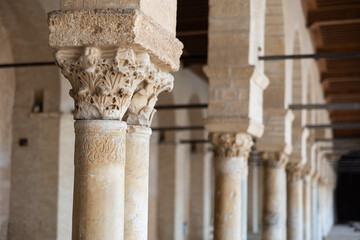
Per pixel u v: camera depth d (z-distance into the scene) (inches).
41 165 496.1
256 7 385.4
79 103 188.2
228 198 368.2
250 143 377.4
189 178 978.7
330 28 843.4
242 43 365.7
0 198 489.7
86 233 180.2
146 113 210.4
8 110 500.7
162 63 199.8
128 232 207.2
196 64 837.2
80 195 182.7
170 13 206.8
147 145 213.6
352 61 1003.9
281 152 506.9
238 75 363.9
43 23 458.0
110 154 184.5
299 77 635.5
